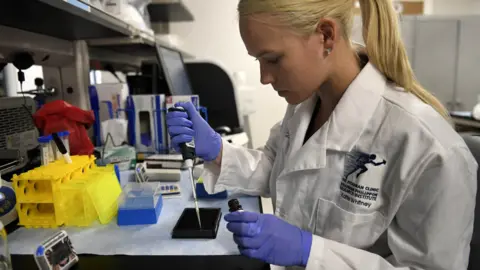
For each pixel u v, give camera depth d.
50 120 1.25
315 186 0.84
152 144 1.63
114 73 2.40
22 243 0.81
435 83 3.11
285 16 0.67
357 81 0.81
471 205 0.70
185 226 0.85
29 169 1.05
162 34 2.95
